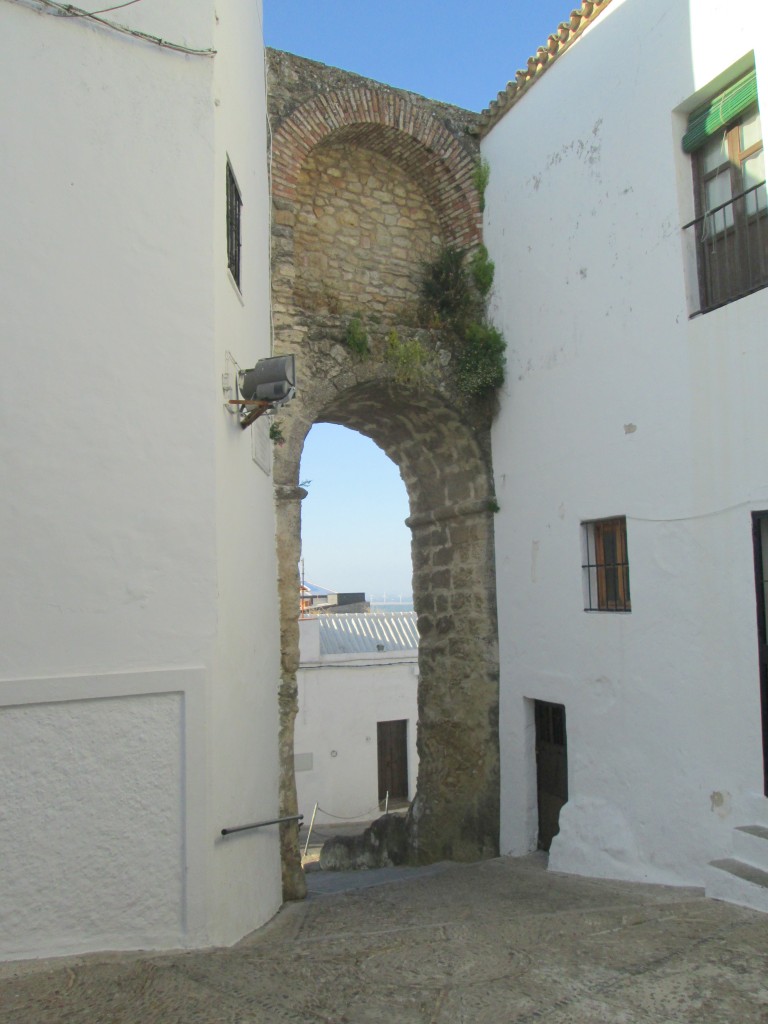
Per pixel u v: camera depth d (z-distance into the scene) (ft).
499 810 28.04
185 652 14.17
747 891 16.56
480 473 29.40
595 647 23.53
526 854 26.58
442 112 30.19
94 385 13.83
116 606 13.66
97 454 13.75
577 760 24.06
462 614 30.32
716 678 19.11
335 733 57.52
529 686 26.78
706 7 20.13
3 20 13.56
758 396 18.30
